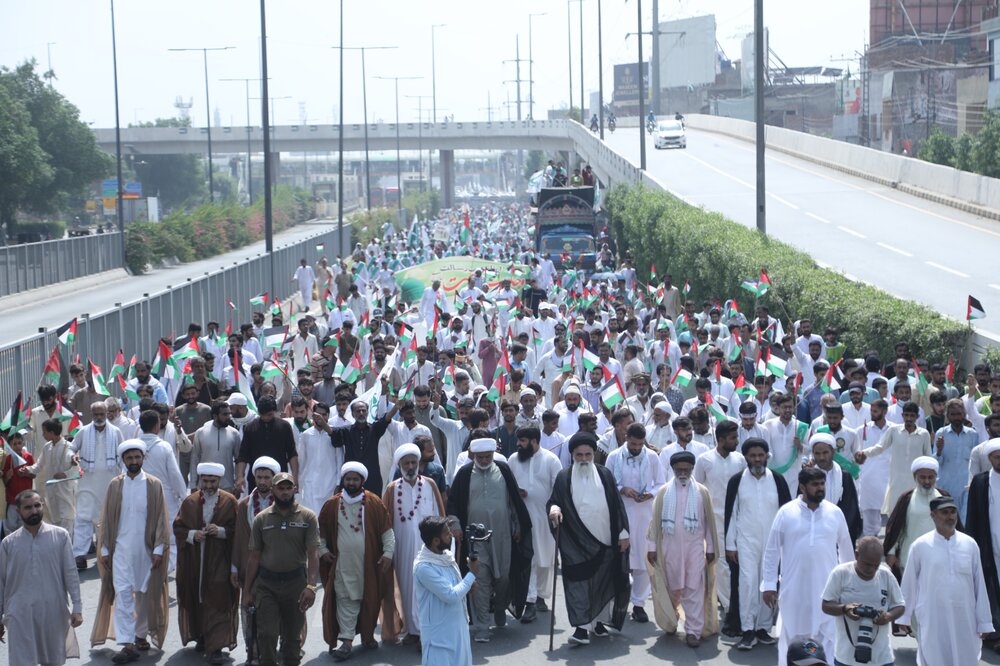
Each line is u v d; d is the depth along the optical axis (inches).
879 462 522.6
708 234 1244.5
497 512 418.6
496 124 4584.2
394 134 4717.0
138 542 409.4
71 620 379.2
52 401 542.6
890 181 1951.3
